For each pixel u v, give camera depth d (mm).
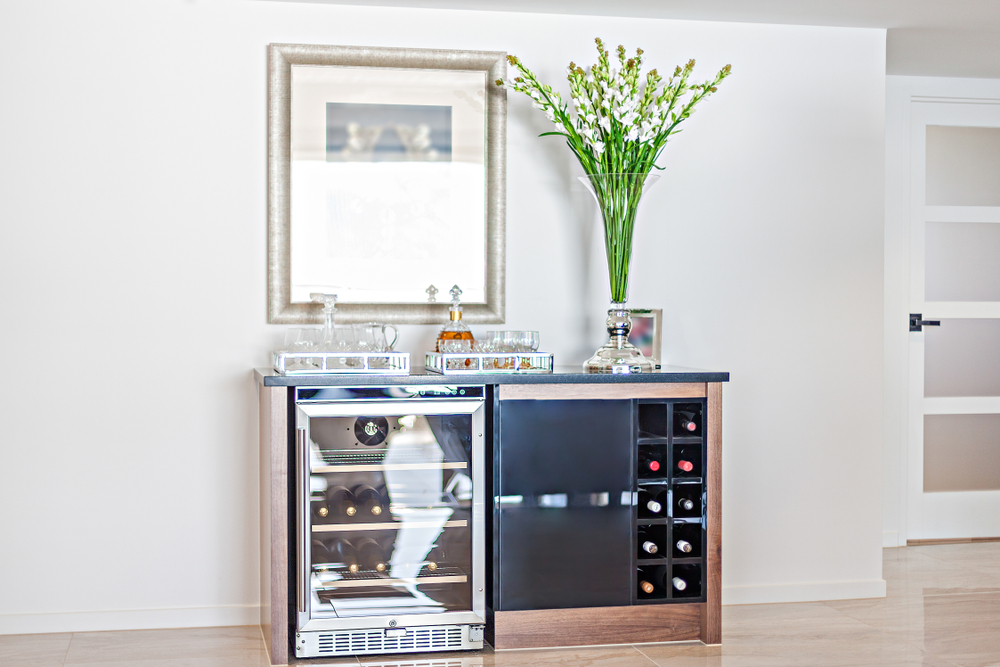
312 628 2871
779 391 3688
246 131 3297
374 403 2867
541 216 3520
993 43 3947
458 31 3441
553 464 2988
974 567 4180
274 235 3293
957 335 4652
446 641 2975
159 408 3254
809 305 3709
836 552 3725
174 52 3240
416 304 3414
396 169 3396
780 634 3213
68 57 3168
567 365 3512
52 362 3182
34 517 3180
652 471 3080
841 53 3713
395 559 2939
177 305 3262
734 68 3633
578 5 3400
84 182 3189
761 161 3662
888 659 2945
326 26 3348
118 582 3238
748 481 3664
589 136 3205
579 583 3020
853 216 3740
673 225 3605
